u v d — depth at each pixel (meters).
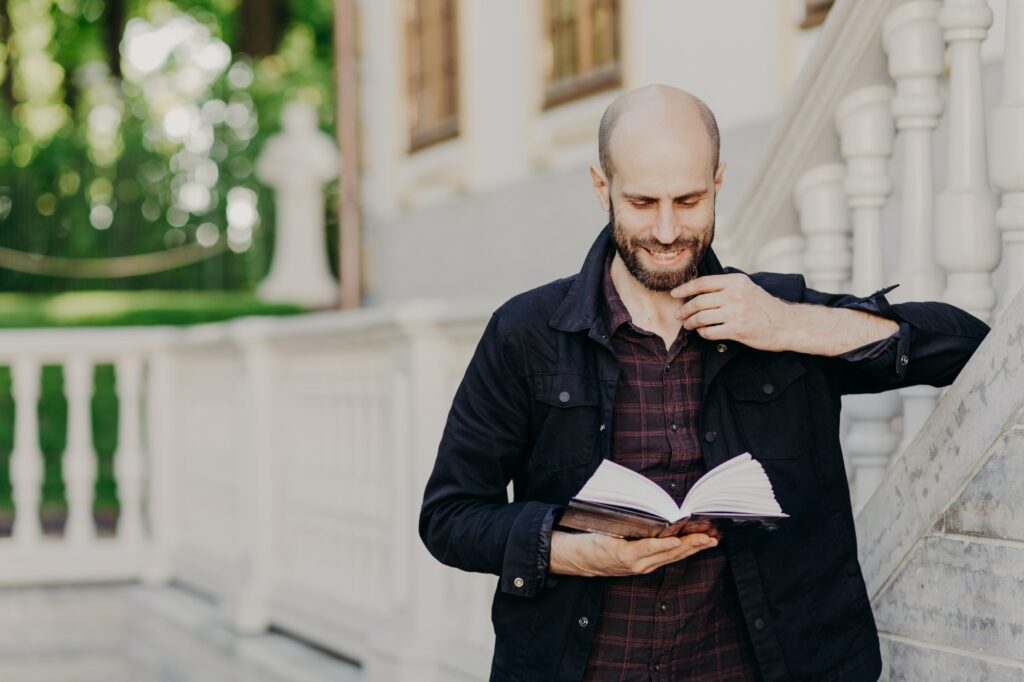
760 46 7.41
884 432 3.42
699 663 2.64
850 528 2.70
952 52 3.16
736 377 2.64
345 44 13.16
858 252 3.43
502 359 2.68
